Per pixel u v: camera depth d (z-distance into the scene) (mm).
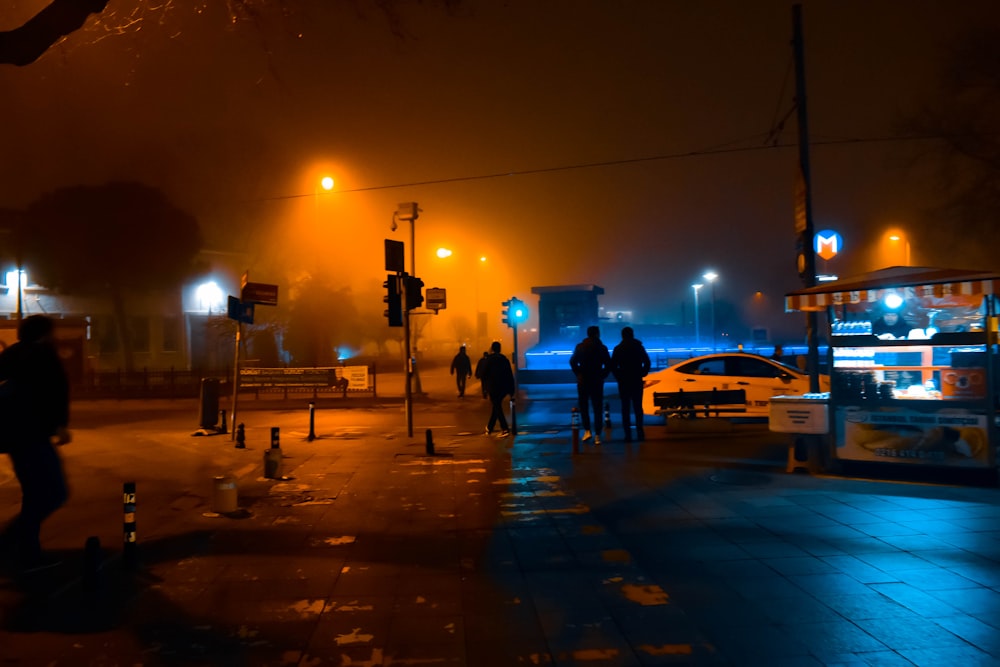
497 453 12633
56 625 5164
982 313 8930
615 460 11375
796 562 6180
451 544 7074
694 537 7035
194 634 4988
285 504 8977
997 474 9250
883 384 9453
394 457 12492
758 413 14758
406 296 15094
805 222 11648
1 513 8867
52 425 6293
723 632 4809
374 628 5047
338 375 26562
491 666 4430
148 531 7797
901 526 7184
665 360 32500
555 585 5824
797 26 11930
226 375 36719
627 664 4398
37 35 6039
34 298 40594
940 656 4391
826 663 4328
